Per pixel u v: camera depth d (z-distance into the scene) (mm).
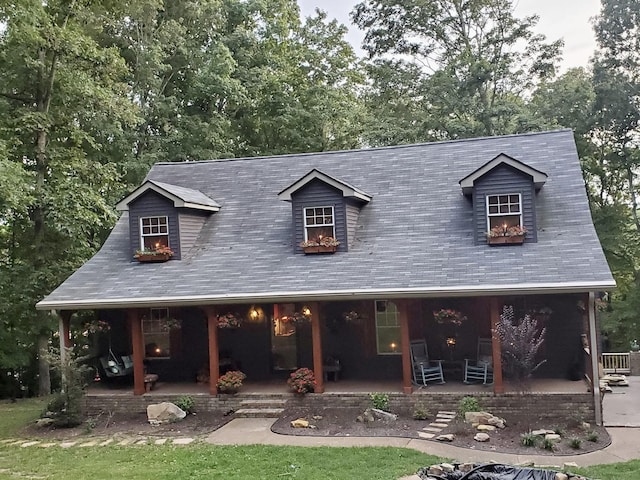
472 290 12227
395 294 12648
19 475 9695
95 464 10156
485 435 10836
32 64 17203
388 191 16141
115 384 15781
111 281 15094
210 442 11359
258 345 15633
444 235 14336
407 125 29453
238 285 13969
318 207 14867
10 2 15773
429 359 14664
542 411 12258
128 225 17422
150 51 22844
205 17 26078
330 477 8906
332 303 15172
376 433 11383
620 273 28297
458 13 29812
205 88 24859
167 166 19062
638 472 8883
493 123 26797
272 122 28953
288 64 30250
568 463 9422
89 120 19984
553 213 14195
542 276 12133
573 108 26938
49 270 18484
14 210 17906
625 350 26359
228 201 17312
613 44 26109
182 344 16047
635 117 25953
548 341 13883
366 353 14984
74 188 17844
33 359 20344
